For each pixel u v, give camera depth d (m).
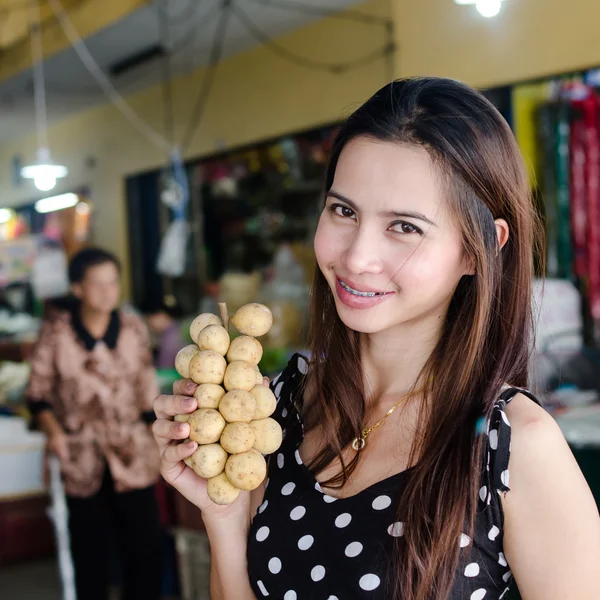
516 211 1.14
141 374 3.20
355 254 1.09
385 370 1.27
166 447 1.18
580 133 4.25
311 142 5.54
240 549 1.31
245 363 1.13
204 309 6.14
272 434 1.14
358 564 1.12
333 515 1.18
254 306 1.19
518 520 1.06
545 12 4.01
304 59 5.41
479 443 1.09
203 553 3.33
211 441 1.11
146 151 7.15
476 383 1.16
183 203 6.72
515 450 1.06
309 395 1.37
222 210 6.53
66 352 3.08
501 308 1.17
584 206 4.30
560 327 4.04
